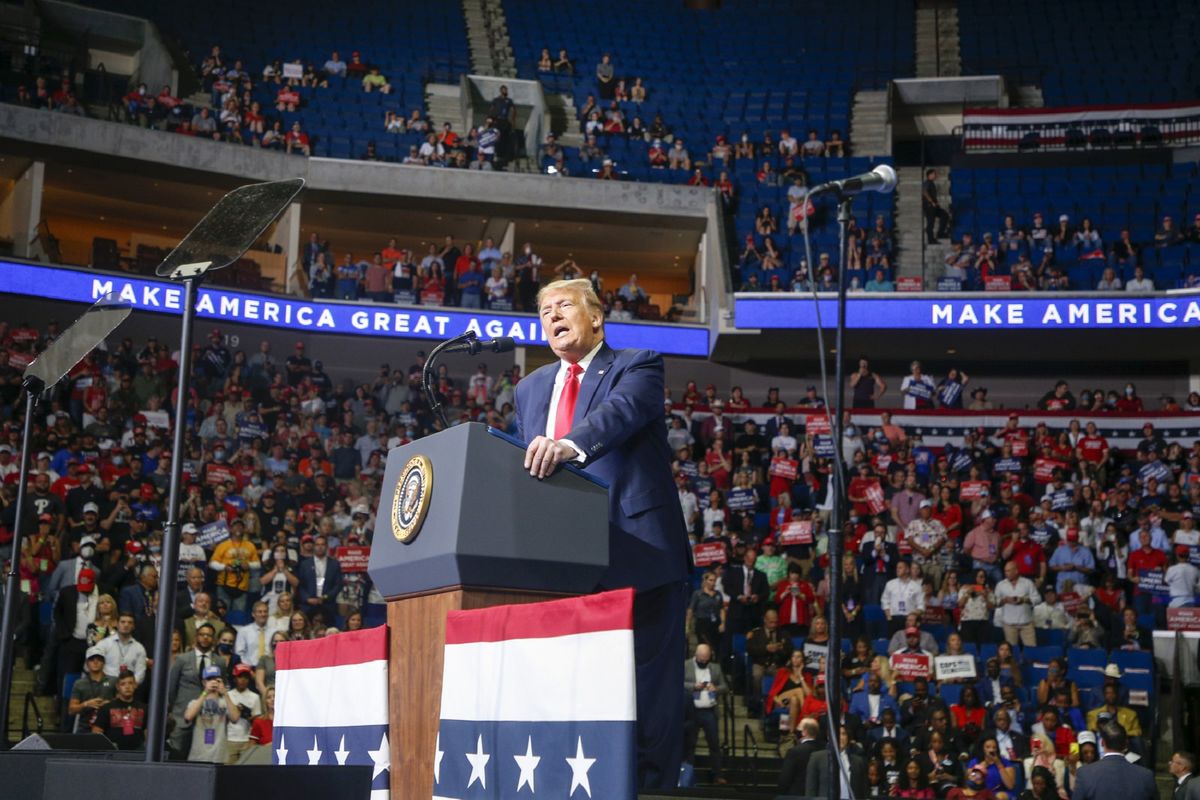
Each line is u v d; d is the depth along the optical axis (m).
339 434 17.67
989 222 24.55
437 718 2.76
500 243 25.34
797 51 29.38
